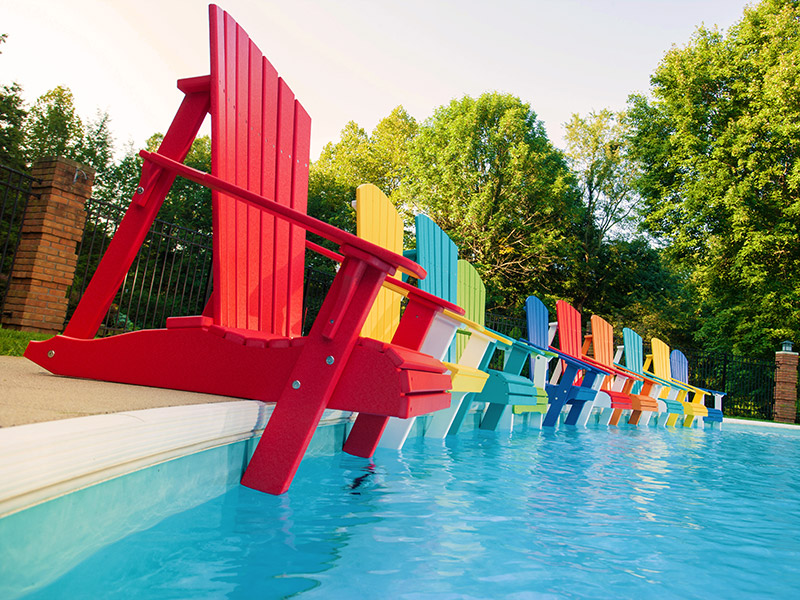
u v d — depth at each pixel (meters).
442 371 2.09
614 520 1.82
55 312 5.69
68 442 0.81
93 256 11.98
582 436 4.94
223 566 1.06
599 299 24.05
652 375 7.55
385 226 3.14
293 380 1.60
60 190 5.64
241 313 2.05
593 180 24.53
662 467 3.41
